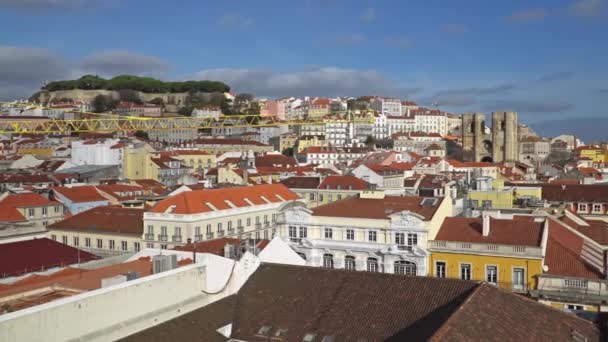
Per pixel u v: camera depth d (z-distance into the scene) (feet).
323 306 159.22
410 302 152.15
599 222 318.65
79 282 161.89
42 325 124.16
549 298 219.00
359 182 523.29
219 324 158.51
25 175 646.74
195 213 368.68
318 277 171.32
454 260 256.73
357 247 283.38
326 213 298.56
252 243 232.94
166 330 147.74
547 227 250.78
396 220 273.54
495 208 326.24
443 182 571.69
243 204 415.03
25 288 157.38
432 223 267.18
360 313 153.28
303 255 296.71
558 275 225.76
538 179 649.61
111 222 392.47
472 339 124.47
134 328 146.10
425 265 262.88
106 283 151.84
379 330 146.20
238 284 177.78
